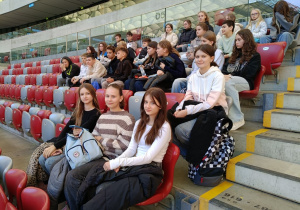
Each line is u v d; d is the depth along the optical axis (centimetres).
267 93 265
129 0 1054
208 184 188
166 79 308
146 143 171
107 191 149
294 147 191
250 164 189
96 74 461
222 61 301
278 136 209
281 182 169
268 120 239
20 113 432
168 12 632
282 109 257
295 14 381
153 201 162
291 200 166
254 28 417
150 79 311
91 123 229
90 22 1224
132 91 319
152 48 347
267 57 311
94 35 881
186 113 195
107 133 203
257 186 182
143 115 180
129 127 198
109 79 394
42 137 337
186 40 522
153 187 156
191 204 170
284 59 365
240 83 251
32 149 393
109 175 161
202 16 471
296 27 385
